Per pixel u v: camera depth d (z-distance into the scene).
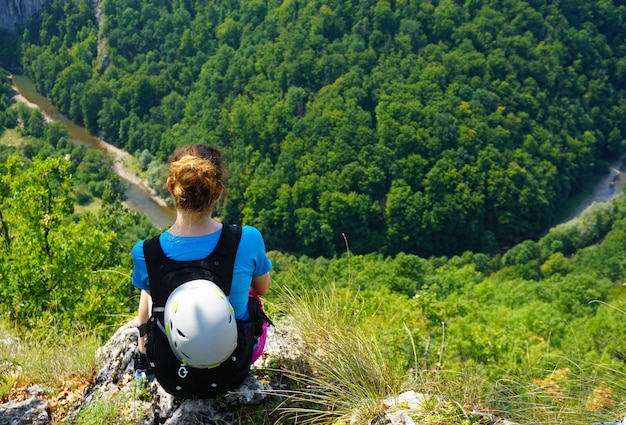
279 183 84.81
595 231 73.00
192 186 2.86
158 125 100.94
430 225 81.81
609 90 109.62
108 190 20.38
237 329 2.97
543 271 66.31
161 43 121.19
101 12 125.62
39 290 9.45
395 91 96.38
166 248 2.90
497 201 83.81
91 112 103.00
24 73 126.06
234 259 2.93
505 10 113.56
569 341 17.11
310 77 102.56
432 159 87.19
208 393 3.01
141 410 3.23
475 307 18.91
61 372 3.78
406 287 35.81
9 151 89.31
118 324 4.99
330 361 3.50
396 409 3.02
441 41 106.94
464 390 3.23
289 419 3.15
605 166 95.62
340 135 88.38
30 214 11.41
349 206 81.62
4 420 3.27
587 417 3.19
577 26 117.88
